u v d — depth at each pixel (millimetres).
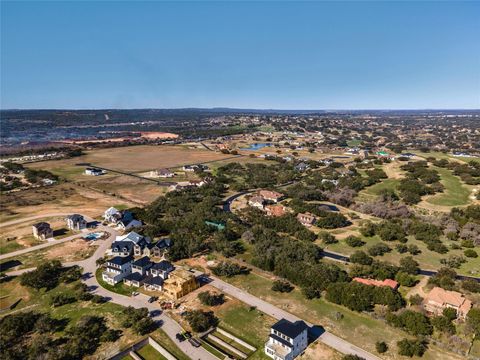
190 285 81688
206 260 98125
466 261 98562
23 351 61125
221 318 71625
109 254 101062
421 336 65125
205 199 153250
